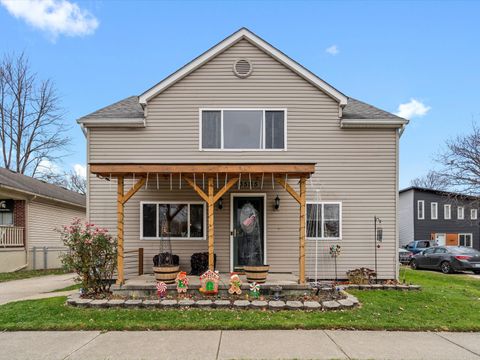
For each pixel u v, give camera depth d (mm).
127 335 5297
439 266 15430
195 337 5191
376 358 4469
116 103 11359
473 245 27203
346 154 9906
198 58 9844
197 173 7762
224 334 5324
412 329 5652
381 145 9938
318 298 7180
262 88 9930
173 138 9797
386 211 9836
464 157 20500
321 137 9891
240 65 9961
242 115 9891
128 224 9680
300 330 5551
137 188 7918
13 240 14766
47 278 12406
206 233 9719
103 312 6336
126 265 9539
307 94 9953
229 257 9633
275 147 9859
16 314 6309
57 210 18344
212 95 9891
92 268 7520
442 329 5672
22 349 4758
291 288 7488
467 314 6535
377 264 9750
